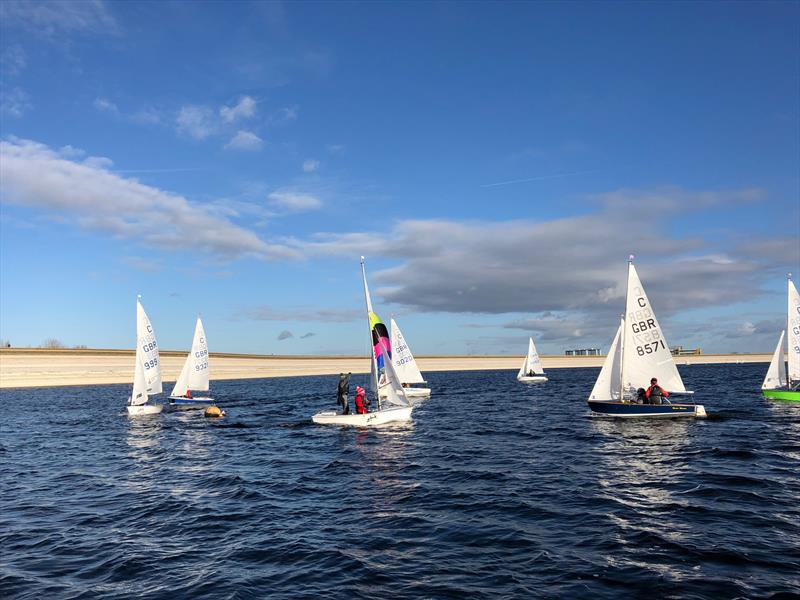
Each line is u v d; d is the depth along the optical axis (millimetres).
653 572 9688
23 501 16719
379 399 33656
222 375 125625
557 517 13305
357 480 18406
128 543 12375
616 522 12711
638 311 31547
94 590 9750
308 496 16422
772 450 21312
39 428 36344
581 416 35562
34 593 9656
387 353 33688
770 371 41656
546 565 10234
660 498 14734
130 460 23812
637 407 31562
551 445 24453
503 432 29266
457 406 47188
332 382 104125
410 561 10695
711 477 16984
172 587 9781
